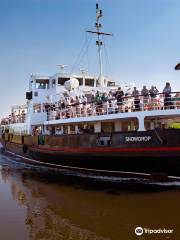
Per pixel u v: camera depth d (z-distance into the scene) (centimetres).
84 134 1733
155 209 1130
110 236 907
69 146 1838
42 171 2033
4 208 1184
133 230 943
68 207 1184
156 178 1483
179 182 1438
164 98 1492
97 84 2628
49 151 2014
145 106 1559
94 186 1516
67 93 2286
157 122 1727
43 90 2623
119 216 1069
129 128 1741
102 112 1730
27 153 2423
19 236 909
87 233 923
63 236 908
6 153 3216
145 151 1470
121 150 1548
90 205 1203
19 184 1617
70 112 1977
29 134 2561
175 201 1216
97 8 2394
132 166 1534
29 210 1155
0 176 1861
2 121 3750
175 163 1414
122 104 1677
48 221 1034
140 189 1417
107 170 1652
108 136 1609
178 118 1661
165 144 1427
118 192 1380
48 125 2289
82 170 1805
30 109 2600
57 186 1552
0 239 888
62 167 1967
